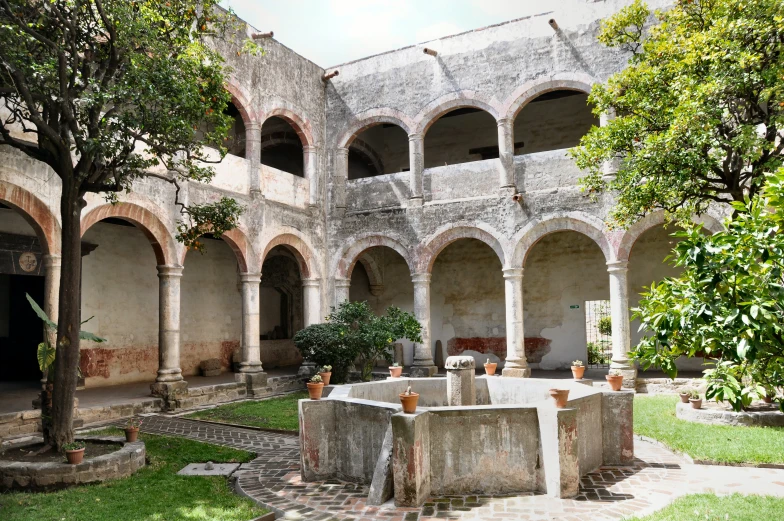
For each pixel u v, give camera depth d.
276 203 18.19
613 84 12.25
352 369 18.44
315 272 19.66
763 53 10.30
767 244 4.25
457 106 18.75
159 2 9.89
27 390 15.13
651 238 19.61
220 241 21.59
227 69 10.97
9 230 14.47
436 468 7.46
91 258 17.12
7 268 14.20
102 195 13.12
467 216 18.41
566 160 17.39
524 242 17.67
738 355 4.09
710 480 7.77
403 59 19.69
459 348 22.34
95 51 9.70
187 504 7.15
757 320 4.14
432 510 6.85
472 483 7.46
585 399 8.26
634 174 11.09
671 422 11.23
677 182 10.44
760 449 8.92
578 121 21.36
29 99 8.41
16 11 8.78
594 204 16.80
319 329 16.34
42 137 9.14
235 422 12.48
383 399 9.92
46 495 7.51
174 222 14.92
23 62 8.48
